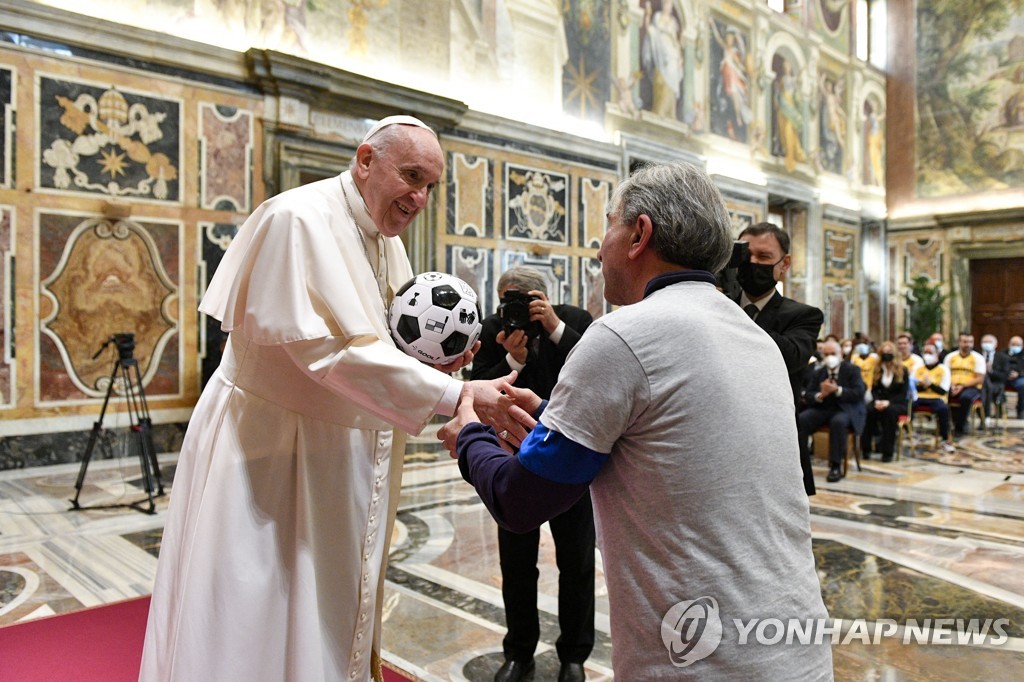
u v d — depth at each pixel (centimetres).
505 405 169
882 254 1980
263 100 829
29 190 683
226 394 194
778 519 132
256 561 181
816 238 1752
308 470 188
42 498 570
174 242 772
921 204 1961
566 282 1187
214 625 176
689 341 131
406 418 175
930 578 422
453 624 343
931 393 941
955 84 1895
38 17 679
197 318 788
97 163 721
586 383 131
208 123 791
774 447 134
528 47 1144
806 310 311
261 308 175
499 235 1091
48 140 692
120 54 729
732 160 1521
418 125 198
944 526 540
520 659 286
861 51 1959
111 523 502
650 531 130
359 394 176
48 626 325
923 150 1953
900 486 691
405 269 229
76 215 709
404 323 202
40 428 690
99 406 725
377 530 201
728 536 126
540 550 471
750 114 1571
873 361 980
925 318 1786
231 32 816
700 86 1446
